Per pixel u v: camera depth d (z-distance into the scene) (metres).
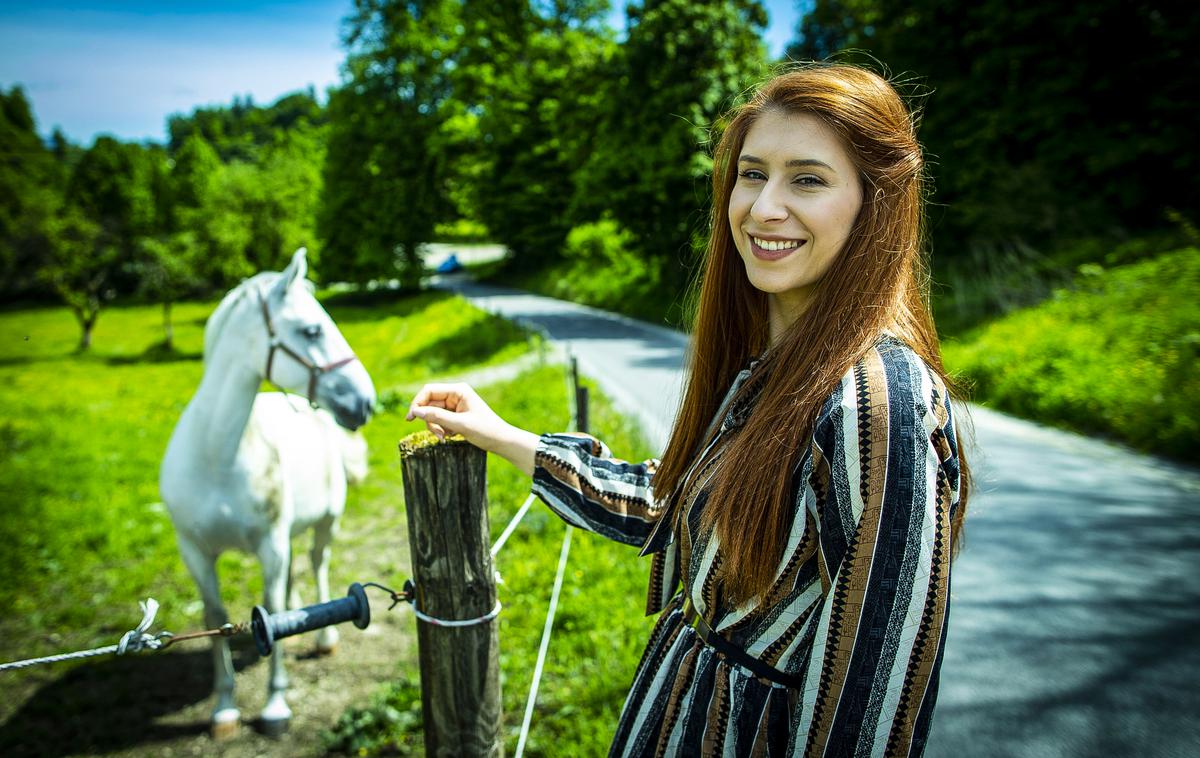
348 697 3.54
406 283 34.44
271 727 3.24
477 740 1.37
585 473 1.26
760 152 1.01
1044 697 3.19
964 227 15.87
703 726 1.02
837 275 0.99
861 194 0.99
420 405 1.33
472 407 1.34
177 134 109.56
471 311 23.58
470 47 34.03
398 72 34.19
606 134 20.09
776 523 0.92
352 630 4.16
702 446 1.16
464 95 34.12
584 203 20.69
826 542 0.87
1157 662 3.41
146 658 3.96
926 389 0.87
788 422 0.92
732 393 1.15
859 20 20.48
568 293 26.73
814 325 0.98
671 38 18.05
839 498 0.85
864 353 0.91
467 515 1.30
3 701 3.57
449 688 1.34
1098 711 3.08
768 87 1.04
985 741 2.92
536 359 13.81
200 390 3.06
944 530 0.83
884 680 0.83
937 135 16.34
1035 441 6.95
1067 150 13.96
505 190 33.84
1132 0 13.63
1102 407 7.23
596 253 29.09
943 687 3.28
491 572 1.35
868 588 0.82
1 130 52.78
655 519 1.25
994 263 12.65
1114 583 4.17
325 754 3.13
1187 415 6.46
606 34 35.03
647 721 1.12
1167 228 12.99
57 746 3.21
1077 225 13.45
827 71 1.02
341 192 34.81
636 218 19.67
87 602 4.69
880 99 1.00
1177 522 4.99
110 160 48.00
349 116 34.75
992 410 8.16
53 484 7.22
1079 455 6.48
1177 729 2.96
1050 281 11.50
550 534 4.70
